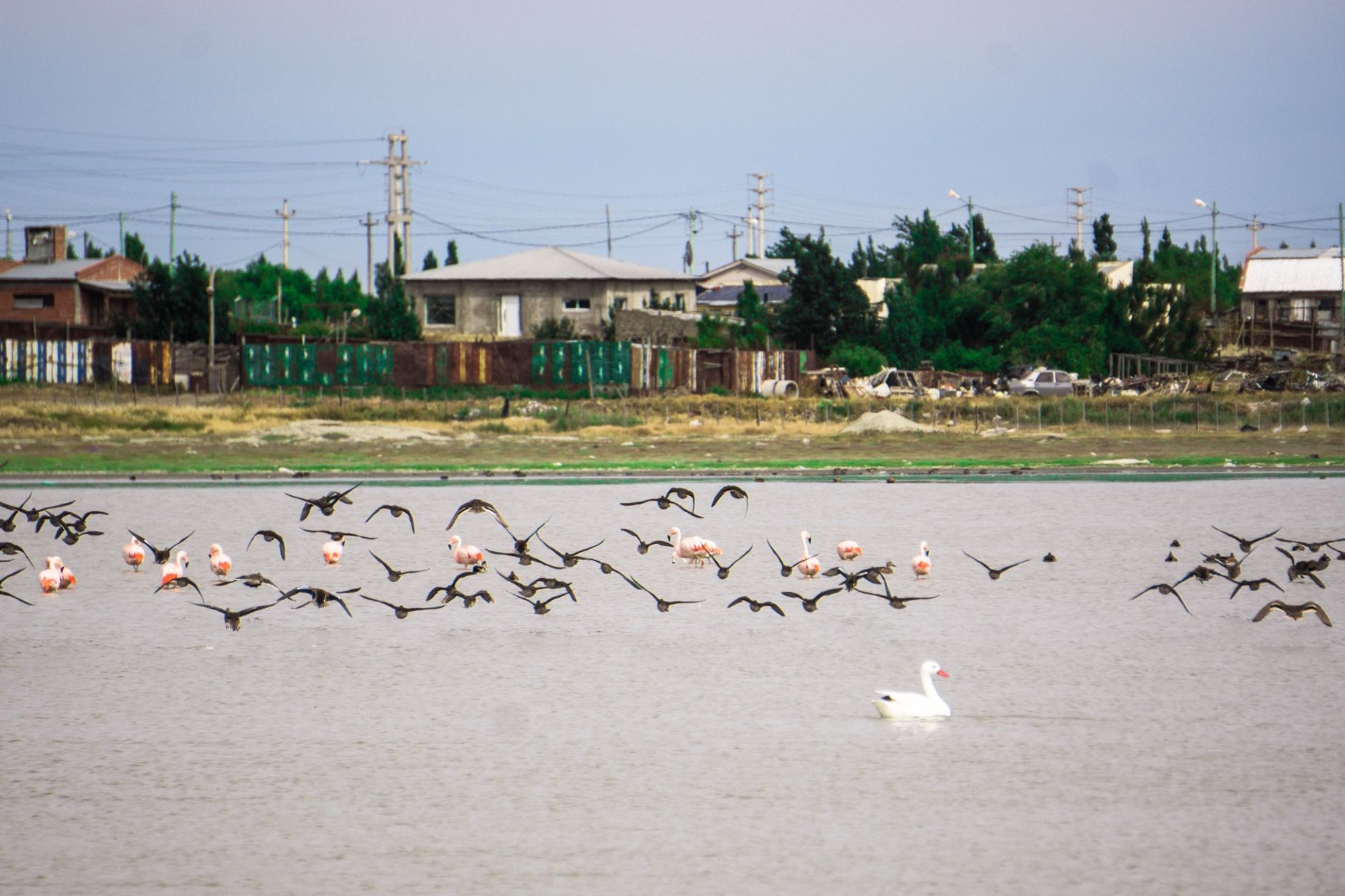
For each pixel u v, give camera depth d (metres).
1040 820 16.75
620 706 21.78
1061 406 72.06
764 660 24.75
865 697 22.25
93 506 45.34
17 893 14.92
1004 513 43.34
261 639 26.61
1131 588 31.12
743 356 84.44
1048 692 22.38
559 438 67.00
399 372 81.12
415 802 17.53
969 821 16.77
